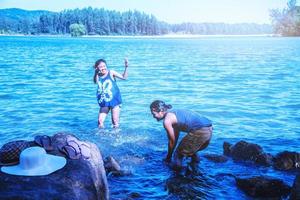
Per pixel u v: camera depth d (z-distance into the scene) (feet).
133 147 26.00
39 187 12.55
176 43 313.32
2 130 30.14
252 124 32.60
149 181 20.24
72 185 13.21
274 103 42.06
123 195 18.39
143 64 98.37
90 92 50.29
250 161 23.12
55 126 31.58
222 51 174.91
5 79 64.13
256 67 89.30
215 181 20.29
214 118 34.78
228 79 64.95
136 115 35.78
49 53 157.48
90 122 33.04
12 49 192.34
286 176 20.94
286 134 29.53
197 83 59.31
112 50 186.50
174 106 40.19
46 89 52.75
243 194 18.71
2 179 12.76
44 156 13.84
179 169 21.83
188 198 18.25
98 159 16.12
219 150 25.62
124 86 55.57
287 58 121.90
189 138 21.76
